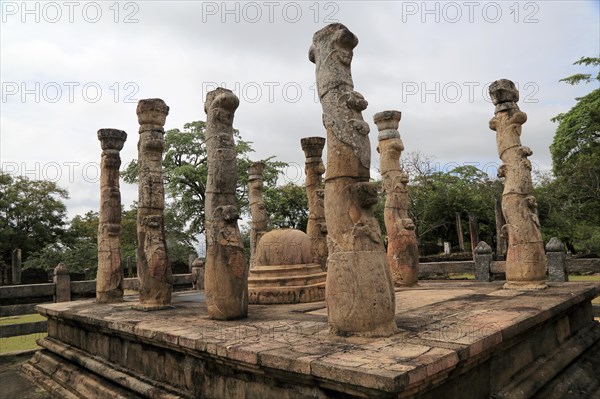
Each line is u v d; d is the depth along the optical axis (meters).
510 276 7.15
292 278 7.79
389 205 9.32
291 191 23.16
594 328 6.55
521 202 7.05
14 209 30.06
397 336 3.94
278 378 3.58
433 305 6.00
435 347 3.47
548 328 5.32
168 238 24.39
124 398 5.30
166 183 22.94
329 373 3.06
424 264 10.72
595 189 23.44
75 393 6.29
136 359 5.58
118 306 7.89
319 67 4.60
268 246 8.32
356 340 3.87
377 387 2.79
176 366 4.84
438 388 3.28
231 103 5.94
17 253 25.39
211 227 5.72
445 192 28.08
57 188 32.19
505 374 4.21
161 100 7.79
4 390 7.04
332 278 4.16
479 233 29.41
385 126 9.48
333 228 4.23
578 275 15.23
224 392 4.16
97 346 6.58
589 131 24.58
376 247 4.11
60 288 10.49
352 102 4.35
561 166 26.69
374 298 3.97
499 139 7.37
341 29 4.48
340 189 4.23
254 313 6.21
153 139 7.63
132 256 24.92
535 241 6.93
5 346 10.58
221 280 5.56
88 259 25.19
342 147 4.28
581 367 5.30
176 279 12.78
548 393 4.41
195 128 23.28
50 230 31.81
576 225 23.00
